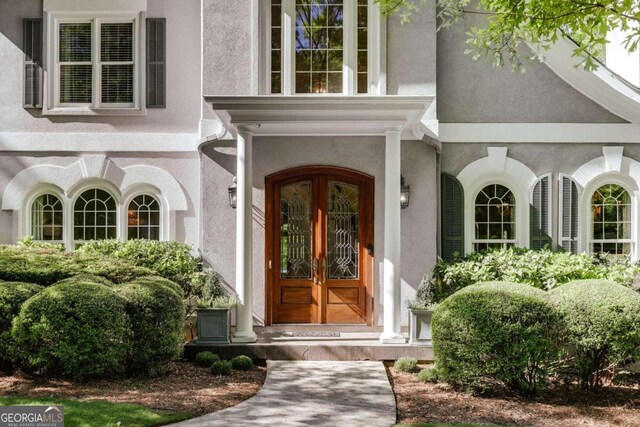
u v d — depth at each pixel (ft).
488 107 38.42
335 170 37.09
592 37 23.68
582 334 25.17
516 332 24.71
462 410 23.57
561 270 32.76
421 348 31.30
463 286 33.78
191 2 39.68
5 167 38.83
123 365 27.14
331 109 31.40
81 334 25.45
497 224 38.73
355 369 29.35
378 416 22.31
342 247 37.35
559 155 38.45
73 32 39.37
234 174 36.91
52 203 39.37
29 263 30.22
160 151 39.22
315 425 21.22
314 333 34.86
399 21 36.32
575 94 38.42
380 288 36.81
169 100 39.40
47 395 23.95
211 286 34.37
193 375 28.30
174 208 38.96
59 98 39.34
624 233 38.68
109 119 39.19
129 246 36.19
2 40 39.04
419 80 36.27
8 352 26.09
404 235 36.68
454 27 38.45
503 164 38.19
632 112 38.04
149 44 39.34
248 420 21.68
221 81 36.60
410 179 36.81
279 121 32.17
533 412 23.35
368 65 36.52
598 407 24.04
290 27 36.27
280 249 37.27
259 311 36.52
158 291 27.68
